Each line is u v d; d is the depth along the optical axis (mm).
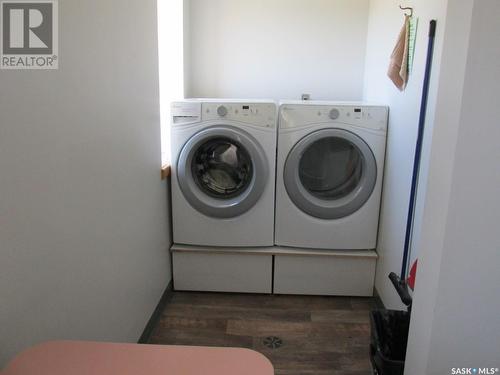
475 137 1075
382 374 1575
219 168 2473
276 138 2324
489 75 1039
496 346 1220
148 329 2092
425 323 1267
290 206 2398
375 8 2689
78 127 1275
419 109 1825
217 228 2436
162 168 2238
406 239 1874
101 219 1467
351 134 2293
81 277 1331
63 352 828
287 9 2939
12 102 976
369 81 2814
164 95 2613
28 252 1045
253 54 3012
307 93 3051
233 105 2271
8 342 976
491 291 1175
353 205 2369
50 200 1138
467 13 1035
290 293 2543
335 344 2068
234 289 2555
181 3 2682
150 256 2102
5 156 953
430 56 1686
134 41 1737
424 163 1742
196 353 827
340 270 2482
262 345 2059
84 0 1290
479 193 1108
